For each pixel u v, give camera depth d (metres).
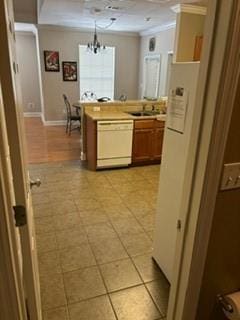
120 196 3.44
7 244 0.80
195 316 1.27
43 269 2.12
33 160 4.77
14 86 0.87
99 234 2.60
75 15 5.53
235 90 0.91
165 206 1.98
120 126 4.24
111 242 2.48
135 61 8.25
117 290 1.94
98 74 7.96
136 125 4.36
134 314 1.75
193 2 4.48
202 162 1.01
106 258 2.27
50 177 4.01
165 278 2.05
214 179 1.01
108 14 5.39
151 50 7.33
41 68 7.28
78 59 7.57
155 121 4.48
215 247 1.16
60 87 7.63
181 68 1.63
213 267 1.20
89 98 7.96
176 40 5.08
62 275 2.06
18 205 0.93
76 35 7.33
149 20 5.91
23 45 8.23
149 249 2.39
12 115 0.83
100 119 4.08
